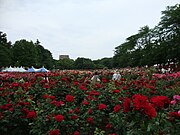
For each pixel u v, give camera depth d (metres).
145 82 10.12
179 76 12.88
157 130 3.35
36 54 92.56
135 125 3.39
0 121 5.85
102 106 5.84
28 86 8.80
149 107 3.18
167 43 47.06
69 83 9.55
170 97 8.23
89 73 20.59
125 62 87.25
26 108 6.16
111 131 5.35
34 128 5.44
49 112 5.51
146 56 53.47
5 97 7.29
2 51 79.44
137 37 86.88
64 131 5.15
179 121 3.57
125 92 8.02
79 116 5.77
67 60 108.12
